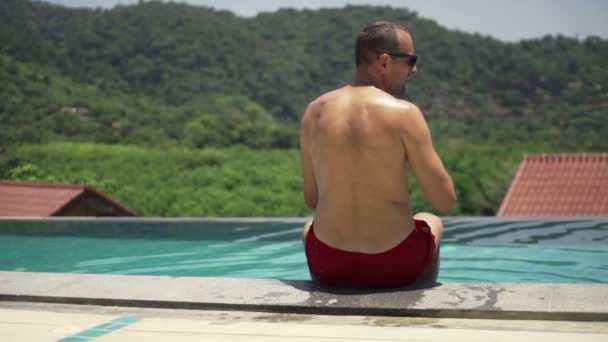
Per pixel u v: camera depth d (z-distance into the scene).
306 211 37.88
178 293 2.54
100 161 44.66
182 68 79.88
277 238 6.61
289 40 93.69
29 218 9.11
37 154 44.59
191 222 8.27
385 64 2.67
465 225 7.79
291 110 82.50
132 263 4.99
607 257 5.12
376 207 2.58
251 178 41.16
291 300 2.41
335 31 94.88
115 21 81.62
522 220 8.18
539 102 79.62
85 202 14.65
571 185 19.14
